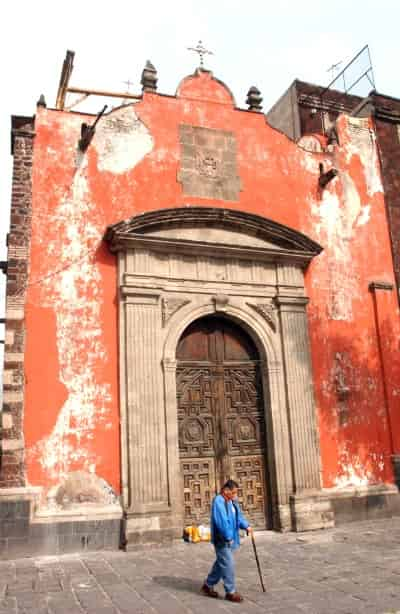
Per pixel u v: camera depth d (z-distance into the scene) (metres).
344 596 6.67
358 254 13.54
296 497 11.27
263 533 11.12
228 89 13.24
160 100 12.48
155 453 10.45
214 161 12.63
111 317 10.95
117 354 10.83
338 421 12.31
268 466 11.71
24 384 10.09
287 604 6.43
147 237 11.20
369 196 14.05
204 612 6.21
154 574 8.05
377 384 12.94
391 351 13.20
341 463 12.09
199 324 11.96
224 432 11.54
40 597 6.95
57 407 10.22
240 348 12.22
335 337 12.77
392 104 15.16
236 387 11.91
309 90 19.84
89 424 10.34
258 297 12.24
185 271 11.73
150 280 11.20
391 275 13.74
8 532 9.40
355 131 14.37
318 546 9.67
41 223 10.88
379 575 7.56
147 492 10.22
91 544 9.79
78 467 10.09
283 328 12.16
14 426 9.87
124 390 10.62
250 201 12.76
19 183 10.92
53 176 11.17
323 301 12.86
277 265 12.52
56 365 10.38
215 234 12.04
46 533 9.59
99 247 11.19
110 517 9.98
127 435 10.43
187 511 10.89
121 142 11.88
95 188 11.43
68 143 11.45
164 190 12.01
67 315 10.66
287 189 13.20
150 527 10.01
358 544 9.70
